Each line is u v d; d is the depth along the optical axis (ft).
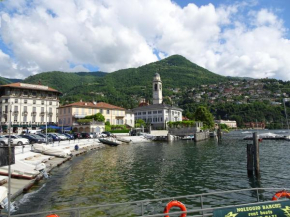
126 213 45.93
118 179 74.08
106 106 313.12
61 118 291.58
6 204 43.55
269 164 102.99
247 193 59.00
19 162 65.82
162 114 372.17
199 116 381.60
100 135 236.02
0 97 279.28
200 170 89.04
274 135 284.82
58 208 47.70
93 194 57.93
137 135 289.74
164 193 59.77
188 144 221.66
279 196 34.68
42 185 64.08
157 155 134.82
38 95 292.40
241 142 238.48
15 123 269.03
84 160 113.70
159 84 415.85
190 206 50.44
